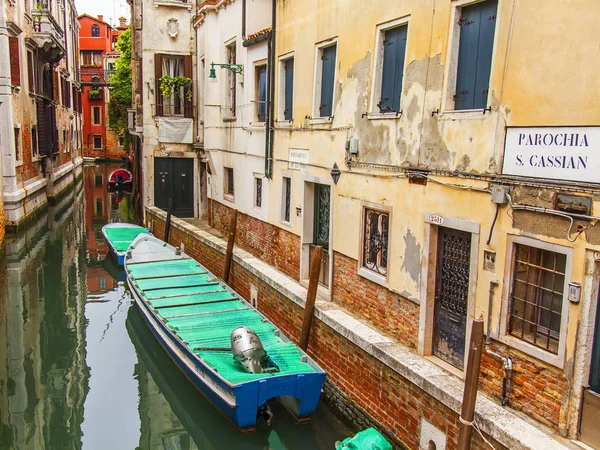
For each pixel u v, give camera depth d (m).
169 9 17.16
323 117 8.30
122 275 14.88
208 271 11.91
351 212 7.48
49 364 9.52
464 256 5.62
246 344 7.01
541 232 4.58
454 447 5.11
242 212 12.05
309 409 7.03
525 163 4.71
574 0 4.21
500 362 5.05
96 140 50.72
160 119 17.42
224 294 10.35
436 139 5.78
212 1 13.73
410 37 6.15
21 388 8.63
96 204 26.36
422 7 5.92
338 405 7.15
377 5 6.75
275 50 9.87
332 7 7.84
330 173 7.98
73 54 37.66
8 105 17.44
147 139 17.55
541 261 4.70
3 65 17.23
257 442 6.98
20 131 19.06
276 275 9.64
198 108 17.41
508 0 4.82
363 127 7.16
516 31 4.74
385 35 6.79
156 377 9.16
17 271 14.86
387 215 6.82
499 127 4.96
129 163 37.28
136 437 7.42
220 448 7.23
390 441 6.07
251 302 10.41
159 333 9.12
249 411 6.74
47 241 18.31
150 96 17.45
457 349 5.75
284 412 7.47
